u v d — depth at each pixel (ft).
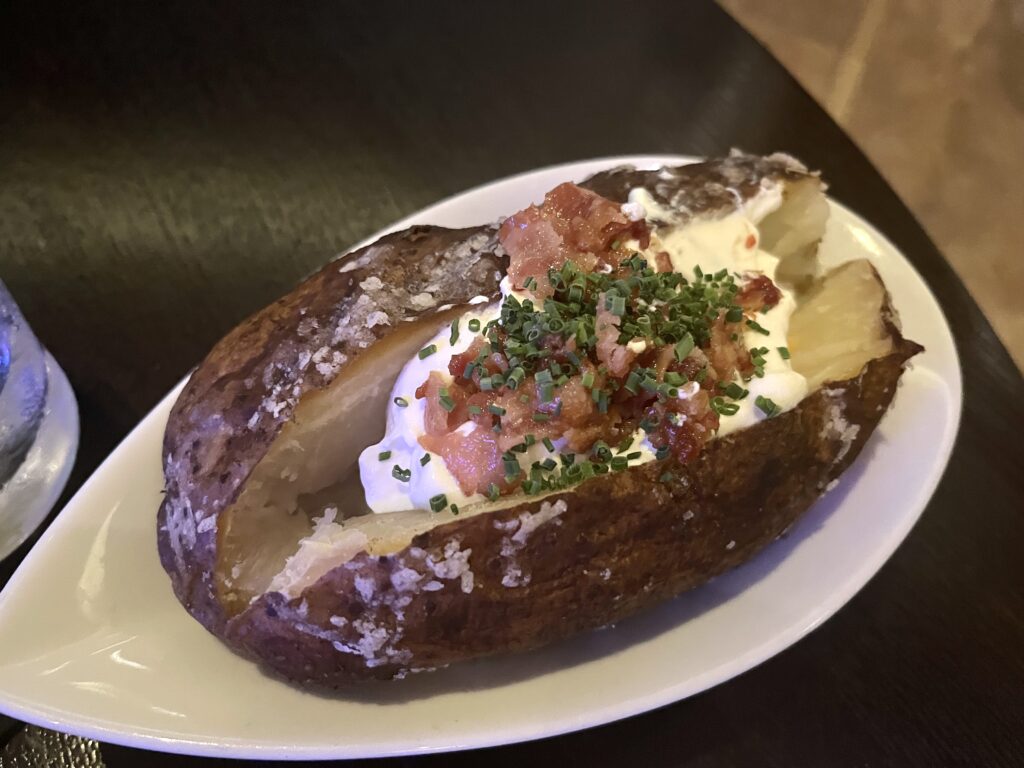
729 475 0.49
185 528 0.49
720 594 0.55
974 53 1.07
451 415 0.49
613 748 0.52
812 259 0.64
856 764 0.52
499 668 0.52
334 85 0.81
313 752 0.48
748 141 0.77
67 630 0.52
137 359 0.67
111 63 0.81
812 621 0.53
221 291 0.70
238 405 0.49
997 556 0.60
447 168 0.77
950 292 0.70
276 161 0.77
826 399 0.52
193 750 0.48
